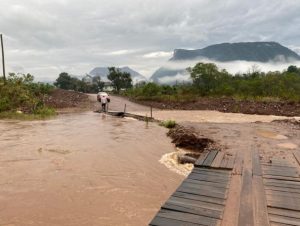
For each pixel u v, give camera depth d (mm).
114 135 13852
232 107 26969
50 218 5699
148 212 5988
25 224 5477
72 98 37656
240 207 5047
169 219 4641
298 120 18312
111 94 64062
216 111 26188
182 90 41375
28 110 24234
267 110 24719
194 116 22078
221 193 5660
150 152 10617
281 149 9664
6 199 6527
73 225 5449
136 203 6391
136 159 9703
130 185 7406
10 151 10586
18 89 25781
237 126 15211
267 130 13797
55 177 7922
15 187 7203
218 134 12672
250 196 5516
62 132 14609
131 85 77125
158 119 19844
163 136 13648
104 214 5879
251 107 26203
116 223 5531
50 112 23156
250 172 6957
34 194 6809
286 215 4777
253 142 10875
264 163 7789
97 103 34719
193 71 41625
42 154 10195
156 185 7438
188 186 6047
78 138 13039
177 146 11422
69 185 7359
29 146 11375
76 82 89688
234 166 7445
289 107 25594
